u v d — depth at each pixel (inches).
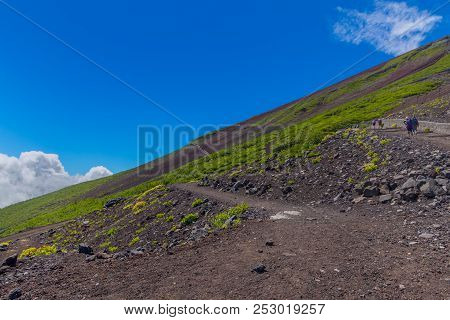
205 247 570.6
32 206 5103.3
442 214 621.9
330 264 426.3
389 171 964.6
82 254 745.0
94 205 2883.9
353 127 2153.1
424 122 1742.1
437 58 5625.0
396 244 501.7
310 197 1024.9
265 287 371.6
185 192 1446.9
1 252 1494.8
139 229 1202.0
